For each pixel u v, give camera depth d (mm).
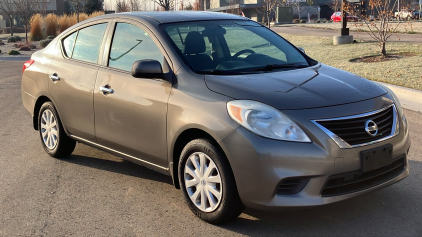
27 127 7402
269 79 3795
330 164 3242
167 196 4379
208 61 4109
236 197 3486
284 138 3246
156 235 3578
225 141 3381
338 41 17625
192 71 3922
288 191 3312
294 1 57750
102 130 4652
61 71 5195
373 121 3465
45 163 5488
